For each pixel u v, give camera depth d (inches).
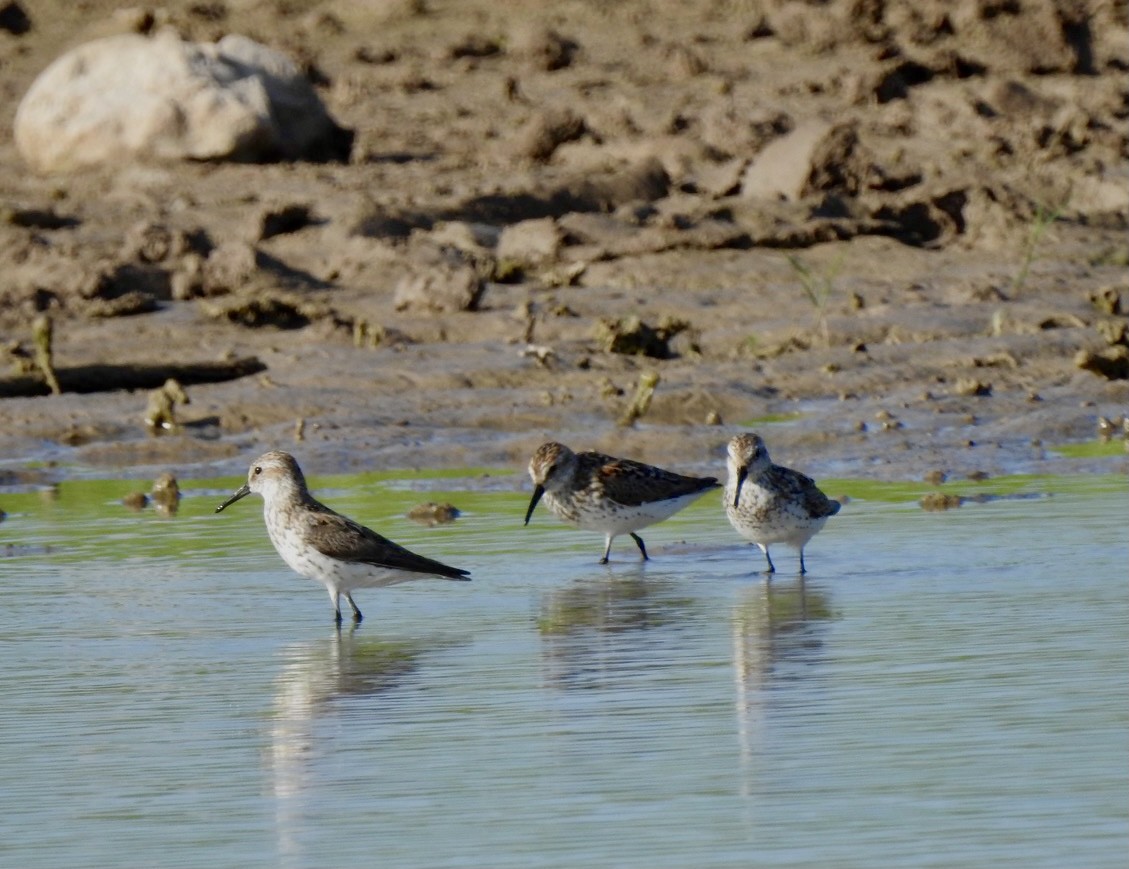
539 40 1641.2
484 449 699.4
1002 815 273.9
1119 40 1657.2
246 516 590.6
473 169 1342.3
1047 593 437.7
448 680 376.8
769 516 477.1
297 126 1371.8
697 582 477.1
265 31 1732.3
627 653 395.5
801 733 323.6
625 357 871.7
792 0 1701.5
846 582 465.7
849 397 794.2
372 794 298.4
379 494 624.1
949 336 901.8
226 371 859.4
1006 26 1637.6
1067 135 1400.1
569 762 311.7
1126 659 368.8
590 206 1237.1
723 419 765.9
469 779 304.3
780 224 1155.3
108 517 590.6
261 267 1066.1
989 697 342.3
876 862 256.5
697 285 1059.9
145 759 323.6
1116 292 951.0
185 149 1316.4
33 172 1331.2
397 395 805.9
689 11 1748.3
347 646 412.2
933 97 1486.2
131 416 778.2
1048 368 824.3
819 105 1492.4
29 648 414.0
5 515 594.6
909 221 1202.6
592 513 507.8
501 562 511.2
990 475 626.2
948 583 456.1
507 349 890.1
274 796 299.6
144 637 423.8
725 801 286.5
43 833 283.7
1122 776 290.8
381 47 1684.3
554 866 260.4
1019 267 1082.1
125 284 1038.4
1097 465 635.5
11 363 884.6
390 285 1056.2
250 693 370.0
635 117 1467.8
